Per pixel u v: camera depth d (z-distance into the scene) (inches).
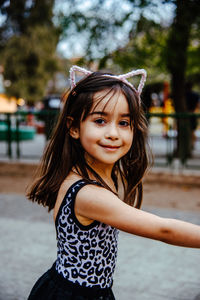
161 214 158.7
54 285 42.9
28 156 326.3
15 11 352.5
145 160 50.3
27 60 728.3
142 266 109.0
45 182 46.9
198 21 218.5
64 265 42.2
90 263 41.2
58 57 741.3
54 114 281.9
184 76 313.3
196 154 327.6
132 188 51.9
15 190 205.0
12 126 329.1
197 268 108.0
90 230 40.8
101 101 40.9
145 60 277.9
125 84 43.0
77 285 41.4
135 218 37.3
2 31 667.4
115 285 97.5
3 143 457.1
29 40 682.2
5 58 703.1
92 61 258.5
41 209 167.0
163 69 319.3
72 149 44.9
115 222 38.1
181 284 98.0
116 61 276.5
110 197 39.0
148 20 222.8
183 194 199.2
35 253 117.0
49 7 413.1
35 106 853.2
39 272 104.2
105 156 41.2
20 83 756.6
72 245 41.0
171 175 248.1
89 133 41.3
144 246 124.1
